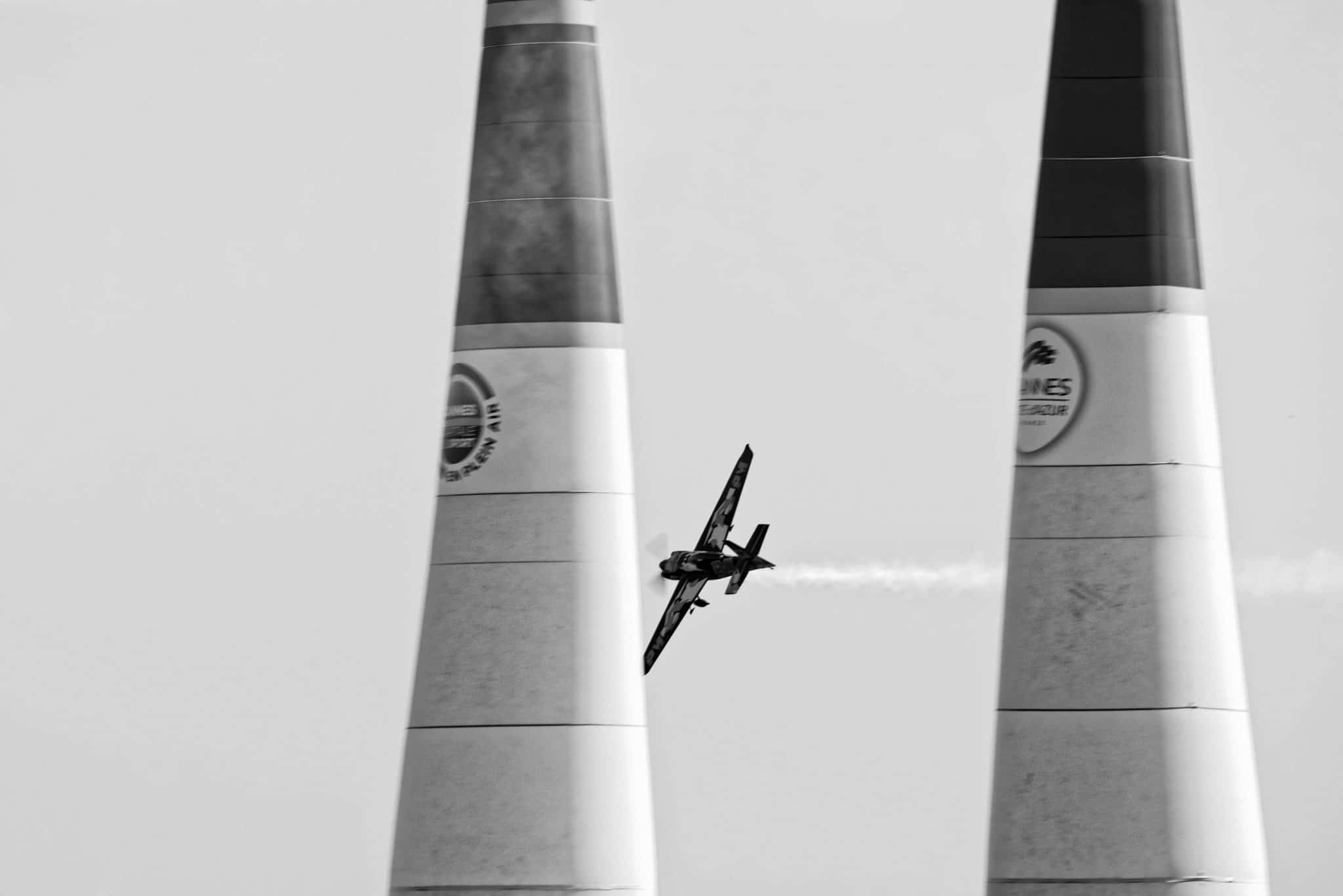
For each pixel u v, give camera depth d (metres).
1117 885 54.91
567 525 58.91
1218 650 55.78
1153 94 57.06
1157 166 56.84
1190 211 57.38
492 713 58.38
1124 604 55.66
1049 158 57.66
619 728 58.66
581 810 57.84
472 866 57.91
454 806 58.22
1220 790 55.16
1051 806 55.69
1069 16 57.75
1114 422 56.25
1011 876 56.06
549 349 59.38
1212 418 57.06
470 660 58.72
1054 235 57.28
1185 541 55.84
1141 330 56.38
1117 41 57.22
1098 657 55.66
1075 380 56.69
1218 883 54.78
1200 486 56.28
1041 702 56.09
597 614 58.75
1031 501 56.94
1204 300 57.47
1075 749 55.56
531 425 59.22
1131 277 56.56
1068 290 56.94
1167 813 54.84
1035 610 56.50
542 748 58.06
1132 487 56.00
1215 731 55.38
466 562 59.25
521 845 57.75
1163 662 55.31
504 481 59.22
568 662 58.38
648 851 59.09
